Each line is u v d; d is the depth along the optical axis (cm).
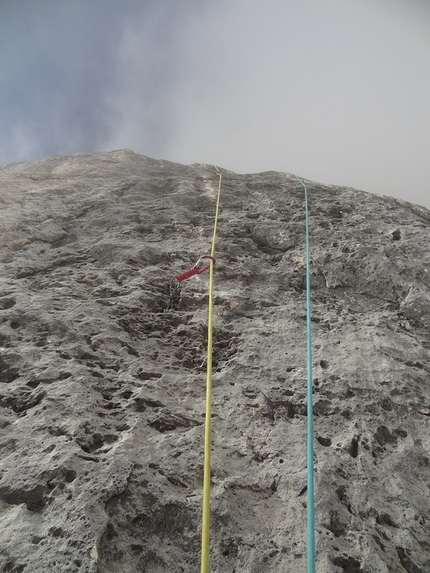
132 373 294
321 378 299
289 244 494
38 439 230
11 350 295
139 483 209
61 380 274
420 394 293
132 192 627
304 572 180
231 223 534
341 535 199
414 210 630
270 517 206
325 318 375
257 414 269
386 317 381
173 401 275
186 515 199
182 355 327
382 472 236
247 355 322
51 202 560
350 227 527
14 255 434
